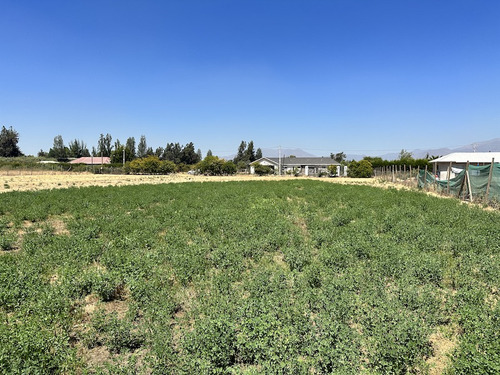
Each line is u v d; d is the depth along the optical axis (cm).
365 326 499
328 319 491
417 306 555
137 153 9906
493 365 374
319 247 952
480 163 3466
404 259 767
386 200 1841
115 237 1048
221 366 428
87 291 659
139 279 660
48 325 502
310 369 405
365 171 5675
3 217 1359
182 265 739
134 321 551
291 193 2322
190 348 432
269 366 388
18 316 527
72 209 1581
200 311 562
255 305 526
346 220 1261
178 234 1052
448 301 589
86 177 4316
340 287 610
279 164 7119
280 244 957
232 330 451
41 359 409
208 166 5881
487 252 841
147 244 963
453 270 723
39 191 2308
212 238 1012
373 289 618
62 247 896
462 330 514
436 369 436
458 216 1279
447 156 3919
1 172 4753
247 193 2306
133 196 2098
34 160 7538
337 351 409
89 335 497
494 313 507
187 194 2252
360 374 399
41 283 657
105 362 417
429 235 986
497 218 1234
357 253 845
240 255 830
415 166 5297
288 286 655
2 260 796
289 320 491
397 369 411
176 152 9644
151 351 443
